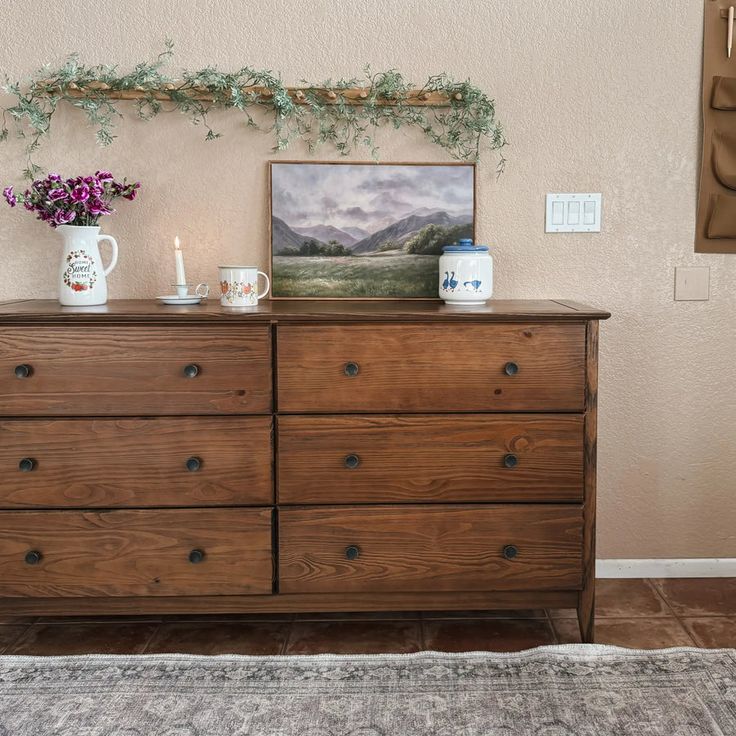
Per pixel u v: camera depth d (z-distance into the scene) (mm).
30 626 2234
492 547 2021
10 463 1979
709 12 2324
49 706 1787
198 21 2312
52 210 2117
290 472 1991
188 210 2379
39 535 2000
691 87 2355
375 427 1979
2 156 2338
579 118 2363
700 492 2512
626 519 2512
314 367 1958
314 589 2029
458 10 2324
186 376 1954
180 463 1984
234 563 2016
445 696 1824
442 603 2059
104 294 2215
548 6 2328
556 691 1837
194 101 2322
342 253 2391
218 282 2408
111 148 2346
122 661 1979
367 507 2002
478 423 1983
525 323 1957
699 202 2387
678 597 2389
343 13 2318
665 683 1860
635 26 2338
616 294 2430
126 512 1993
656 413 2482
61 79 2248
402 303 2326
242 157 2361
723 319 2447
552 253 2412
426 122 2350
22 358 1946
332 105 2330
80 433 1970
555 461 2002
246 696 1830
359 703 1801
